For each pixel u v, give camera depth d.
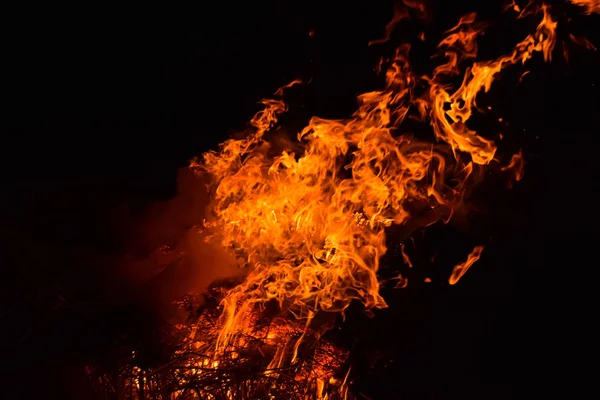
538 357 2.38
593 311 2.57
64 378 2.19
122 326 2.42
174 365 2.28
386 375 2.33
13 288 2.61
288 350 2.41
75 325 2.42
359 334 2.53
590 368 2.34
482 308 2.63
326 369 2.33
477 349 2.45
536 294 2.66
